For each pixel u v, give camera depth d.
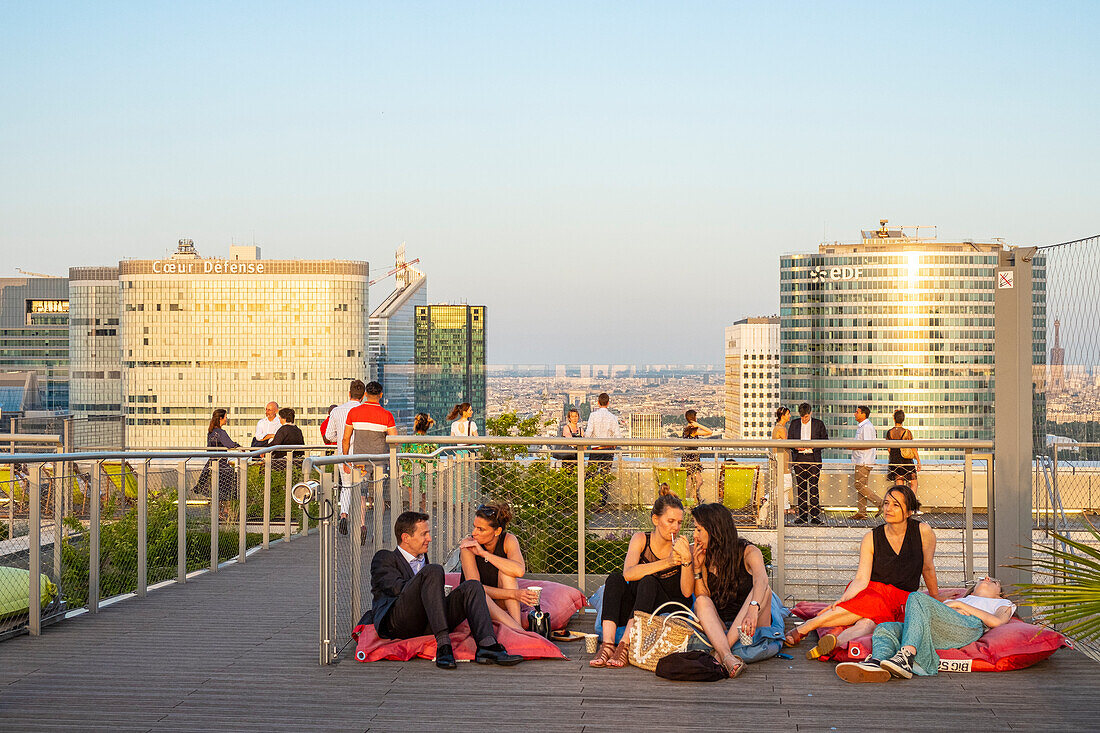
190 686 5.54
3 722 4.92
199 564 9.81
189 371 90.62
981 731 4.79
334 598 6.20
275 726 4.87
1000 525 6.77
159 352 90.19
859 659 5.85
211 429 14.20
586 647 6.37
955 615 5.87
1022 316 6.72
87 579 7.68
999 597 6.35
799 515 9.53
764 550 9.20
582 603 7.40
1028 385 6.73
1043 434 6.64
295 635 6.83
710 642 5.93
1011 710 5.10
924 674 5.72
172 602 8.12
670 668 5.62
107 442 15.07
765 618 6.21
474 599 6.15
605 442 7.58
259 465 11.74
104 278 86.19
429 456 8.72
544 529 8.96
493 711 5.10
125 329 87.44
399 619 6.11
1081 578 4.76
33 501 6.87
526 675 5.75
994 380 6.81
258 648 6.44
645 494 9.04
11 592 6.71
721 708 5.14
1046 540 6.70
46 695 5.38
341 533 6.66
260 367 93.56
